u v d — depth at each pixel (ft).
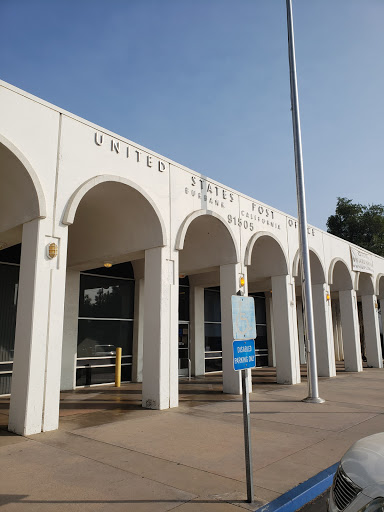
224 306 39.19
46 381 22.72
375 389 40.57
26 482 15.12
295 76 38.01
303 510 13.87
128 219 33.12
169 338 30.86
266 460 17.84
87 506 13.12
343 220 115.34
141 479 15.48
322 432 22.93
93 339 42.93
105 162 28.40
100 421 25.39
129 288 47.26
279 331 45.52
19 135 23.59
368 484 10.25
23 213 24.79
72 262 38.52
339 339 94.02
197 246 41.63
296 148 37.01
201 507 13.12
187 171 35.22
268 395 36.32
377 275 70.28
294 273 47.83
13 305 36.94
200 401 33.17
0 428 23.20
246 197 41.88
